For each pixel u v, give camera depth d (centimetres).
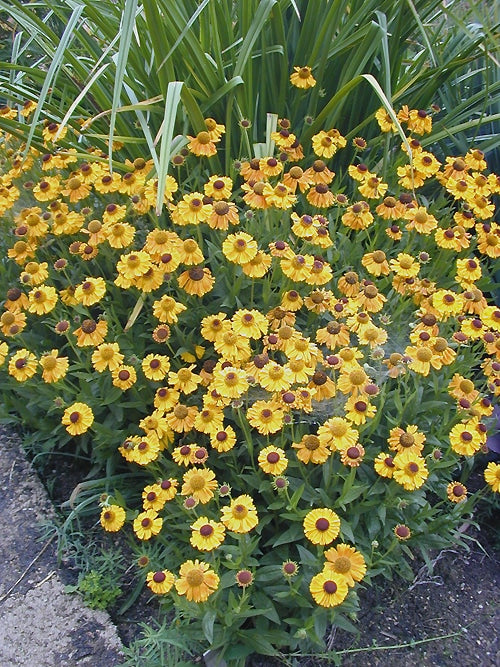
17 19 119
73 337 97
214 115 119
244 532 71
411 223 98
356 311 88
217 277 95
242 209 106
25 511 94
